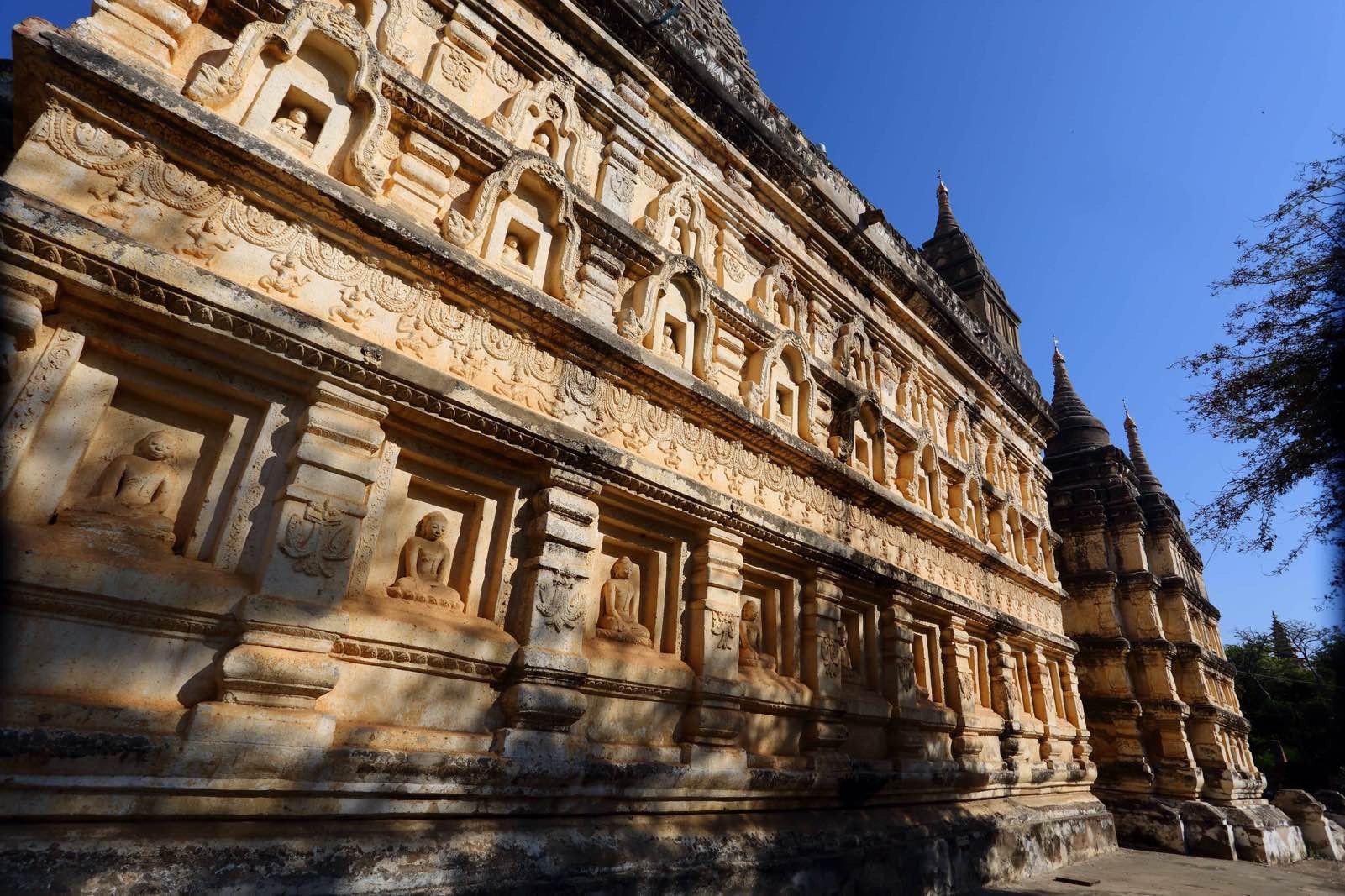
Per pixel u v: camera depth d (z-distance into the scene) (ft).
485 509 18.06
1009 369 51.39
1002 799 36.76
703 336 25.59
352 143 17.28
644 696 19.75
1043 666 44.32
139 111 13.46
